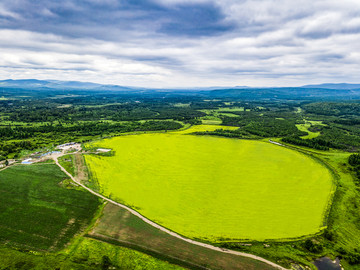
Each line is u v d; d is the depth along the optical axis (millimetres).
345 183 134375
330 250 82438
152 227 93312
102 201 111312
